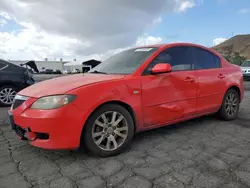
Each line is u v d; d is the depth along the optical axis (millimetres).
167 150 3041
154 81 3236
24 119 2645
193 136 3588
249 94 8734
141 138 3520
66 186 2191
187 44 3977
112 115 2893
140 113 3117
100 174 2412
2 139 3523
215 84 4129
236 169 2479
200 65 4016
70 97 2594
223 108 4359
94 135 2766
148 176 2354
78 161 2732
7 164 2666
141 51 3762
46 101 2609
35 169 2539
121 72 3355
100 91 2764
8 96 6707
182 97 3594
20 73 6863
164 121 3410
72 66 57062
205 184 2188
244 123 4332
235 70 4645
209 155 2855
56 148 2568
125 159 2781
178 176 2346
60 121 2535
